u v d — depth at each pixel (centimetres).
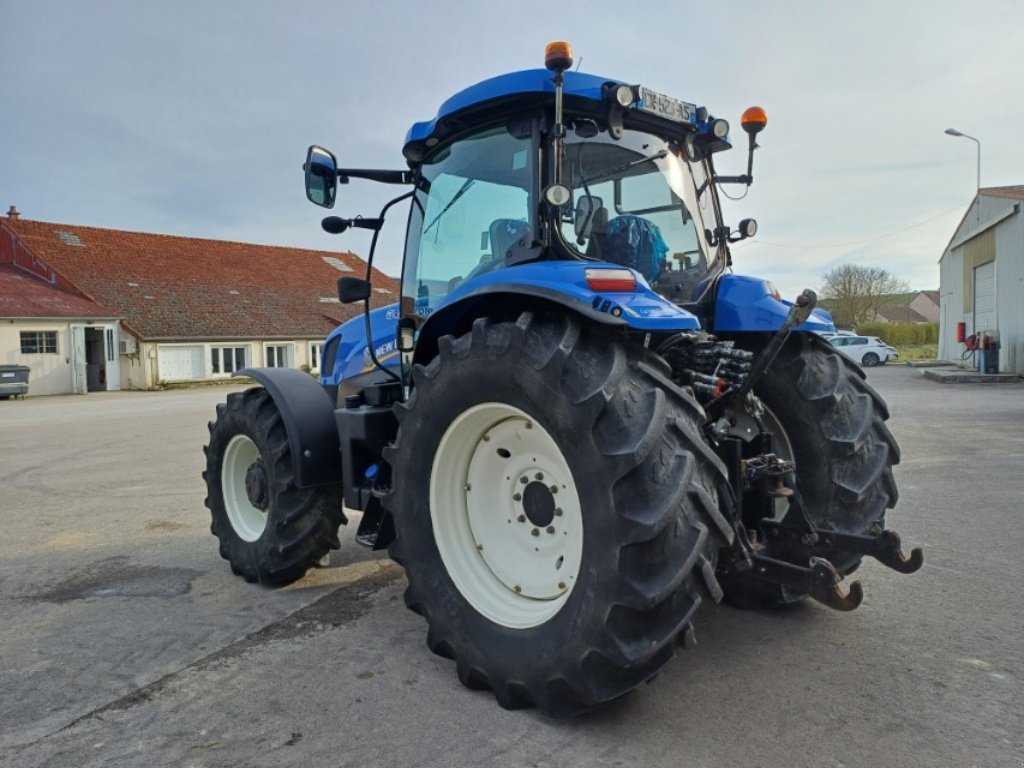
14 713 271
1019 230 1853
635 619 230
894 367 2603
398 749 240
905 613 345
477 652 273
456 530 293
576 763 229
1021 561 418
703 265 357
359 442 366
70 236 3027
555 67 276
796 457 335
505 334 262
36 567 459
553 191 275
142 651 326
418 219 372
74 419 1523
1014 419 1039
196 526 561
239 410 422
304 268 3569
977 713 254
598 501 233
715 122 348
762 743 237
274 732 253
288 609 377
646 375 249
